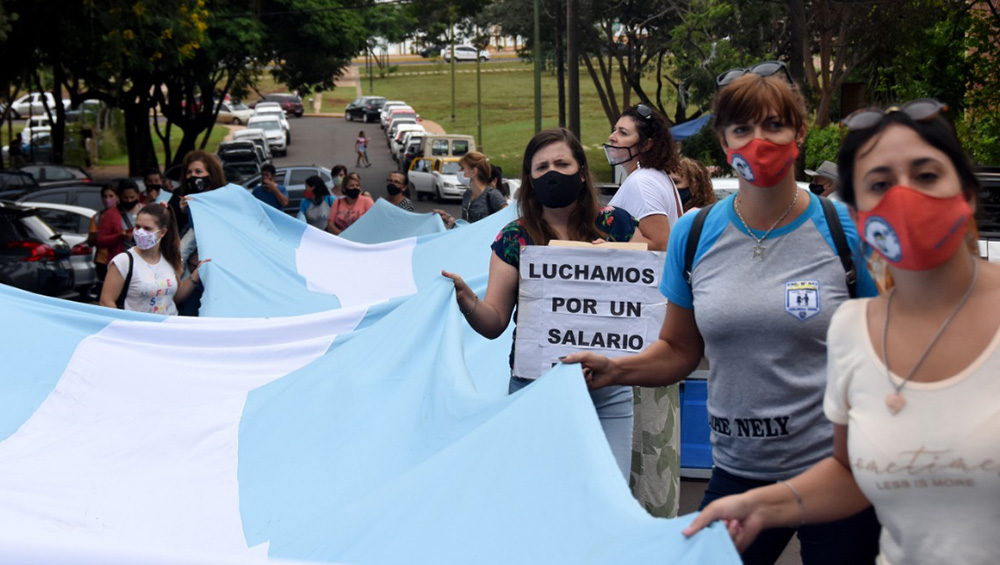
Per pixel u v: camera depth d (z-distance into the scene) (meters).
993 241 7.16
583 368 3.62
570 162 4.43
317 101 99.38
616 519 2.75
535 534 2.91
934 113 2.44
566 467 3.04
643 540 2.62
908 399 2.46
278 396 5.11
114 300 7.27
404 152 49.00
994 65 22.30
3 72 24.89
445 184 38.00
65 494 4.41
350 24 38.69
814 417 3.33
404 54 143.88
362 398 4.81
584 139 61.19
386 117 73.88
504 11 45.69
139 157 38.81
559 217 4.57
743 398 3.39
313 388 5.04
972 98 22.44
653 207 5.32
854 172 2.51
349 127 79.25
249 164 37.56
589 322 4.31
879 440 2.49
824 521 2.75
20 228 15.97
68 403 5.50
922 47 23.33
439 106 87.75
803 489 2.72
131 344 5.96
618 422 4.38
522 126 71.44
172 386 5.75
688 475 6.78
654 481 5.04
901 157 2.43
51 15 23.27
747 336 3.33
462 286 4.44
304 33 37.59
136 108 38.56
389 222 11.48
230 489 4.51
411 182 40.12
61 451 4.85
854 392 2.57
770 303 3.28
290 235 9.20
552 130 4.48
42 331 5.85
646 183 5.34
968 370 2.40
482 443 3.45
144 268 7.31
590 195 4.58
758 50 32.47
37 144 49.91
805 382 3.31
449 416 4.25
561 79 36.31
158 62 26.03
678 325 3.64
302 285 8.46
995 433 2.35
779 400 3.34
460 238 9.00
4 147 51.19
